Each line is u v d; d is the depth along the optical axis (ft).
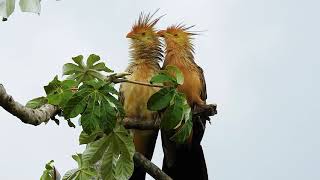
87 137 29.30
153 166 34.88
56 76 28.60
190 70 42.68
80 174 30.14
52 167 30.27
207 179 42.34
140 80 41.39
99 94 26.86
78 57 32.37
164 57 44.01
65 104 26.84
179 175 42.14
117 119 28.71
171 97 28.12
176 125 28.22
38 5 18.15
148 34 43.65
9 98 22.91
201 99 43.47
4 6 17.97
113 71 32.71
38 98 28.81
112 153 29.32
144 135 41.73
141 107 40.73
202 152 42.34
